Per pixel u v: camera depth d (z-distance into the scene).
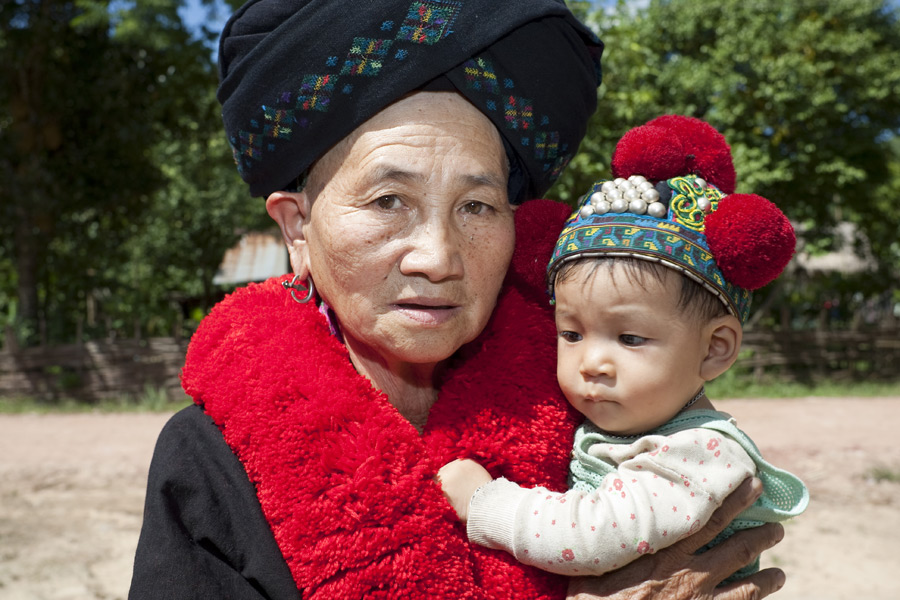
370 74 1.17
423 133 1.18
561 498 1.27
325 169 1.25
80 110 13.15
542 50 1.27
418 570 1.17
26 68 12.77
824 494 6.14
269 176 1.31
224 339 1.37
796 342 12.05
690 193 1.31
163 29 11.98
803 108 11.79
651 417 1.32
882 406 9.75
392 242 1.20
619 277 1.26
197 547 1.19
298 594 1.17
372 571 1.15
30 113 12.81
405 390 1.45
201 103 13.73
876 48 13.50
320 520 1.17
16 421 9.57
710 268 1.26
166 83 13.09
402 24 1.16
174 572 1.14
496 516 1.26
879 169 13.59
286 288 1.47
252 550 1.19
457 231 1.23
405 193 1.19
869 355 12.10
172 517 1.20
